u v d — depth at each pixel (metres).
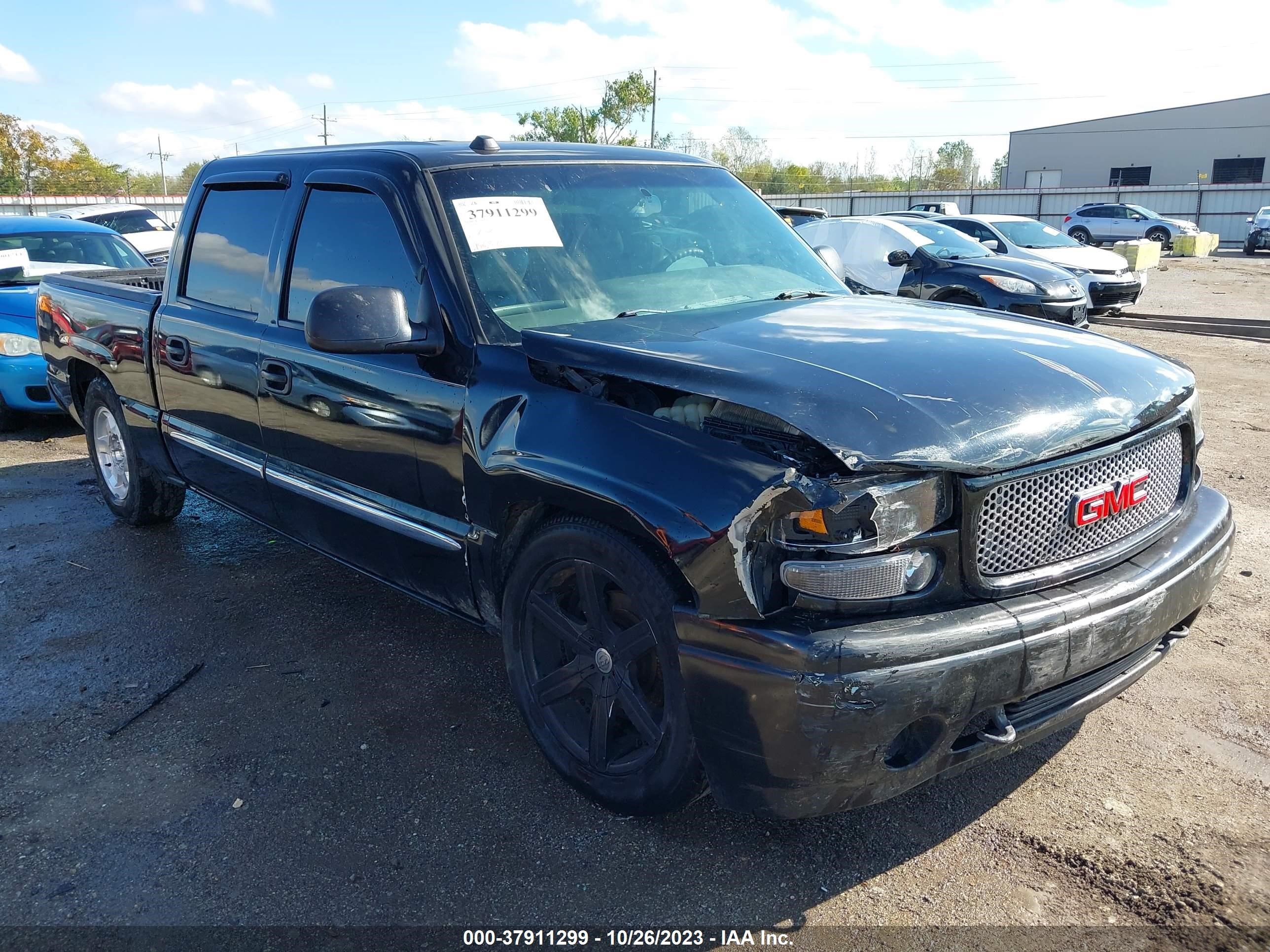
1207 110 54.62
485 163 3.31
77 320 5.17
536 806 2.82
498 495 2.76
